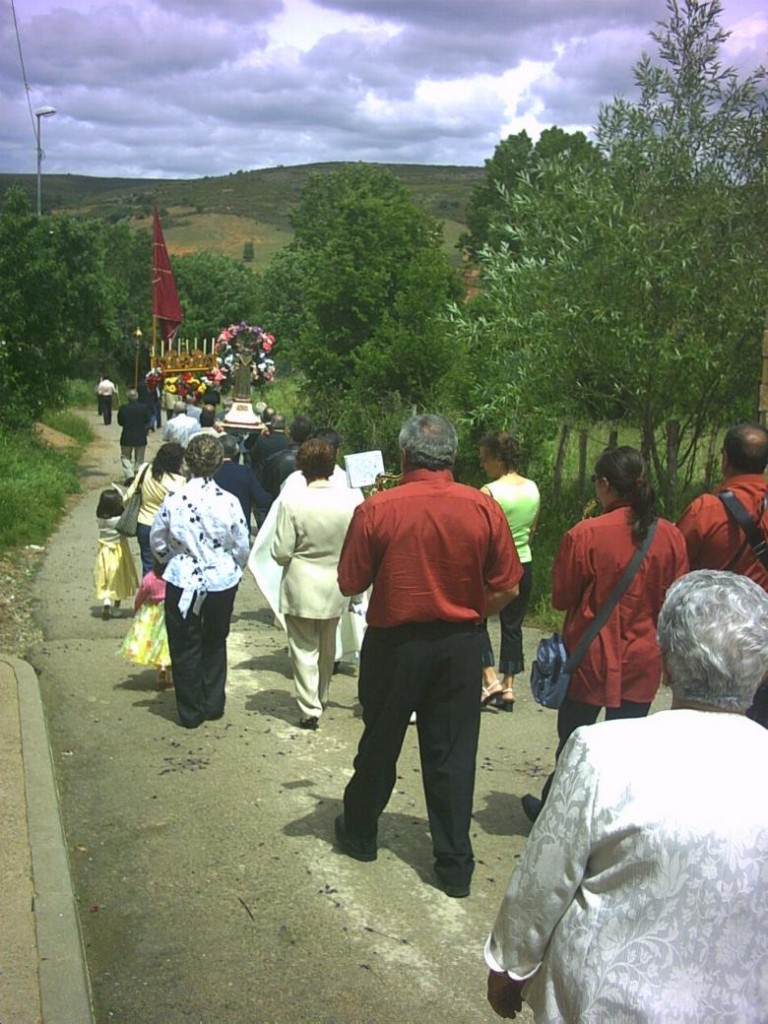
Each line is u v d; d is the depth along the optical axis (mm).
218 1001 3555
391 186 57750
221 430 13914
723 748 1959
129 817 4973
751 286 9312
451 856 4285
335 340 25344
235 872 4449
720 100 9906
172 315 28984
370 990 3639
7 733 5789
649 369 9500
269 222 169875
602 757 1979
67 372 21016
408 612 4164
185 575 6062
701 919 1865
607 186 9812
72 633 8281
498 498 6402
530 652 7984
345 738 6129
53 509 14211
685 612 2061
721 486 4469
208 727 6230
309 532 6012
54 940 3756
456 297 23203
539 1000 2092
